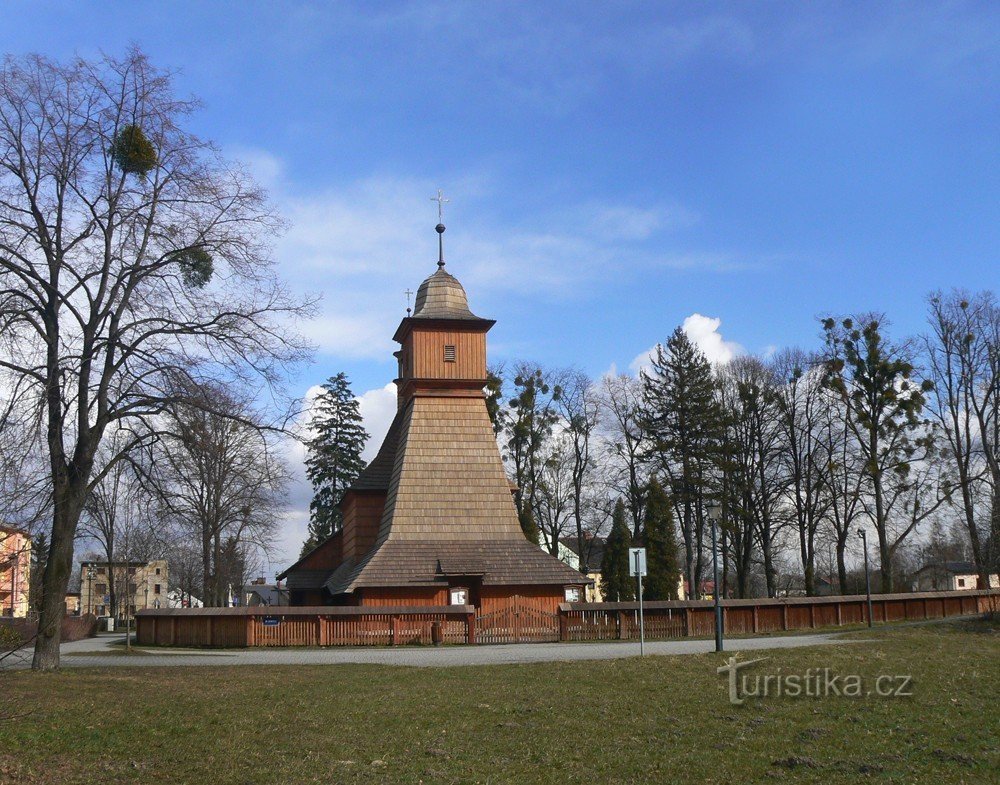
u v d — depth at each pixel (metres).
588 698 18.89
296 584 53.66
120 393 24.48
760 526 63.19
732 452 62.62
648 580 59.56
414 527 43.59
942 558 82.62
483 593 42.34
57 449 23.64
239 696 19.81
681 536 68.00
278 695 19.98
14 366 23.00
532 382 70.31
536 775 13.12
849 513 59.34
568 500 71.31
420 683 21.86
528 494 69.12
